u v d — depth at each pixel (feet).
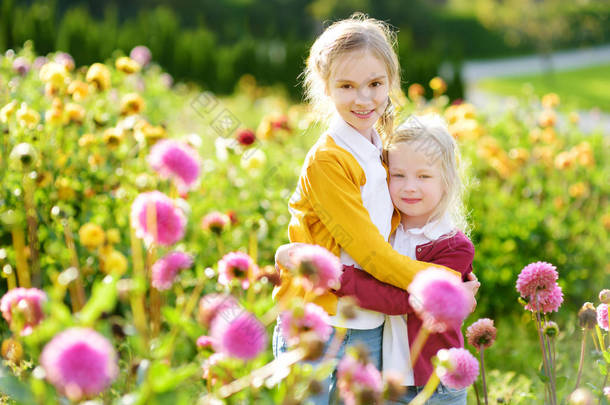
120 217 10.68
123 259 7.78
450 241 7.00
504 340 12.00
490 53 101.71
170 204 5.60
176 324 5.08
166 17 50.88
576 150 16.88
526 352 11.66
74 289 7.79
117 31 50.29
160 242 5.52
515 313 13.46
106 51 43.55
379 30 6.93
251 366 5.12
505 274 13.51
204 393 6.28
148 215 5.46
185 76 49.29
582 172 17.58
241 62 51.55
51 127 11.17
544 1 88.17
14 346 6.57
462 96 44.04
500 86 66.69
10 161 10.10
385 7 98.07
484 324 6.79
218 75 50.16
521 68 86.84
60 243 9.37
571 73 80.07
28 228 9.53
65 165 10.85
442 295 4.86
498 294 13.53
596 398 6.68
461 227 7.67
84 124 12.41
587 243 15.15
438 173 6.96
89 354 3.78
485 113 21.01
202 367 5.63
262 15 98.07
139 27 49.73
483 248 13.98
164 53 48.78
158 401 4.35
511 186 16.44
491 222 14.39
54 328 4.45
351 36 6.69
